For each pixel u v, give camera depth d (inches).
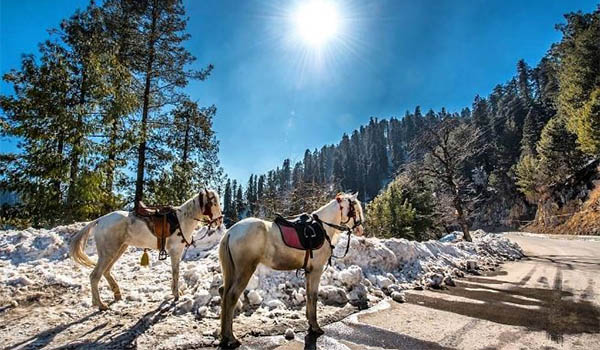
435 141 960.9
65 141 525.0
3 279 239.8
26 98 522.9
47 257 331.0
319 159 6786.4
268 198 838.5
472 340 179.6
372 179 4643.2
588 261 523.8
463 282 347.6
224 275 176.4
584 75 1355.8
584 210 1318.9
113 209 571.2
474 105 3449.8
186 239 242.2
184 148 738.2
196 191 692.7
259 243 180.1
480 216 2385.6
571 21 1646.2
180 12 710.5
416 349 166.1
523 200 2103.8
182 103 732.0
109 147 557.6
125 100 574.6
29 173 496.7
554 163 1680.6
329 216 209.3
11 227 509.7
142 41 658.8
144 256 232.7
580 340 180.7
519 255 637.9
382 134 6127.0
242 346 165.2
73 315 198.4
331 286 252.4
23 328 177.6
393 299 266.4
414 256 395.5
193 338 169.6
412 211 992.9
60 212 502.9
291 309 226.7
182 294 245.0
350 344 170.6
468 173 2596.0
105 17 644.1
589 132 1210.0
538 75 3225.9
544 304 255.8
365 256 339.6
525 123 2434.8
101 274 213.8
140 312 206.1
